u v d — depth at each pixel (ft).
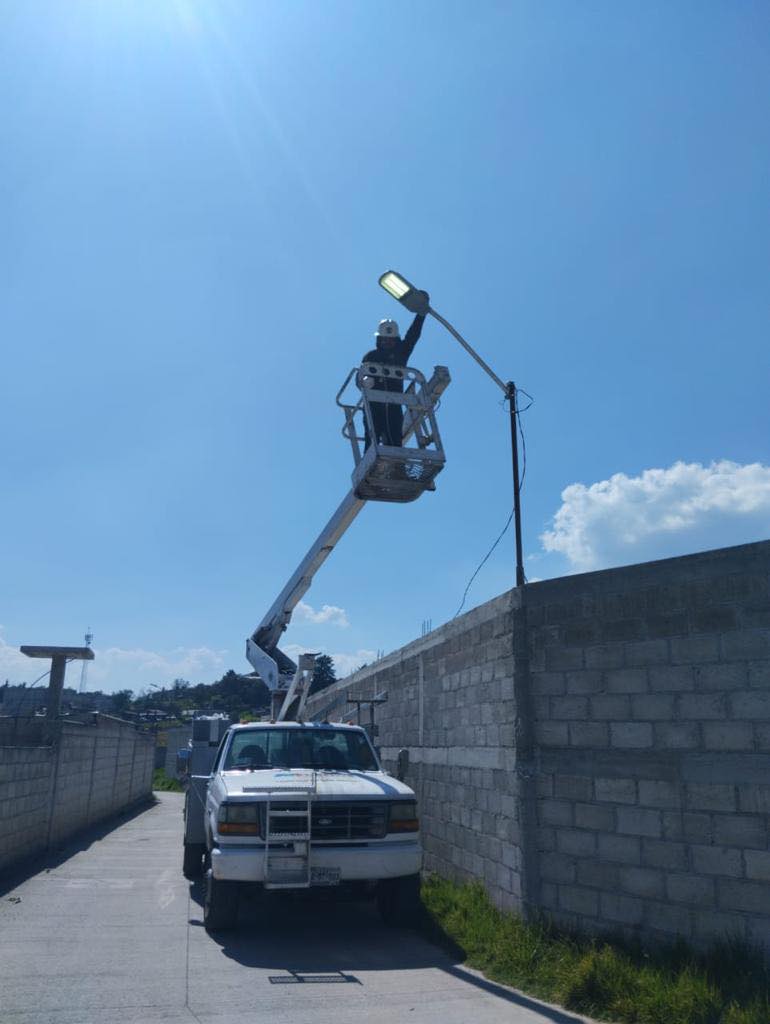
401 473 29.50
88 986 21.75
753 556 22.59
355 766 32.91
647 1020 18.72
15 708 59.72
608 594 25.96
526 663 28.17
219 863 26.63
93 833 59.00
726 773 22.34
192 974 23.15
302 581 40.78
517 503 33.50
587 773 25.70
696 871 22.58
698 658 23.39
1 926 28.68
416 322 32.94
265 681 43.75
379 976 23.20
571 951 23.44
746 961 20.75
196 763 39.37
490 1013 19.80
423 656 40.98
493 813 30.22
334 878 27.04
